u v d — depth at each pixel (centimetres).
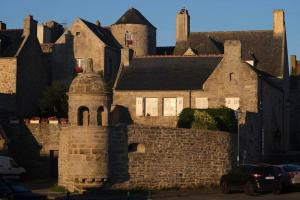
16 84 5503
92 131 3572
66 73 6394
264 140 5238
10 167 4369
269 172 3578
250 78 5059
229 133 4222
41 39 7006
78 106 3631
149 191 3447
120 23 6950
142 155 3759
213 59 5491
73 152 3603
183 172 3928
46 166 4831
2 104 5331
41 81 5938
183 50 6838
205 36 6912
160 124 5216
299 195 3547
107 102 3647
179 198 3422
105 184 3609
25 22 5806
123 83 5381
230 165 4216
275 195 3550
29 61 5741
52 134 4847
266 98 5362
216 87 5144
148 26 7038
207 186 4038
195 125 4597
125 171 3691
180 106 5212
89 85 3619
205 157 4044
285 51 6581
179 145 3919
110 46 6506
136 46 6938
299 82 7950
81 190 3603
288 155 5459
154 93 5259
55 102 5628
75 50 6425
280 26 6600
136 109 5288
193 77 5322
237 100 5078
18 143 4881
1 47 5666
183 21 6956
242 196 3519
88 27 6450
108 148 3606
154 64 5522
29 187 4034
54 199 3281
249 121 4772
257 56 6444
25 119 5066
